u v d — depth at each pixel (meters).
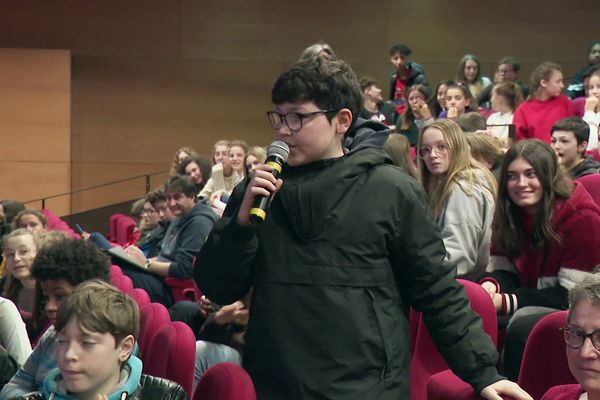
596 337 1.45
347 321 1.60
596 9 8.41
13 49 8.14
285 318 1.62
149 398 1.77
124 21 8.45
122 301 1.75
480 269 2.75
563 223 2.34
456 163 2.77
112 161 8.37
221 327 2.54
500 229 2.45
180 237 4.17
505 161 2.40
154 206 5.39
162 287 4.11
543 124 4.86
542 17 8.47
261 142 8.62
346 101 1.66
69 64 8.21
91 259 2.25
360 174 1.65
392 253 1.65
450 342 1.65
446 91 5.59
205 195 5.51
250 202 1.60
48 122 8.18
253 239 1.64
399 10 8.57
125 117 8.44
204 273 1.69
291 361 1.61
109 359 1.72
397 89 6.96
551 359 1.82
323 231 1.62
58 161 8.19
